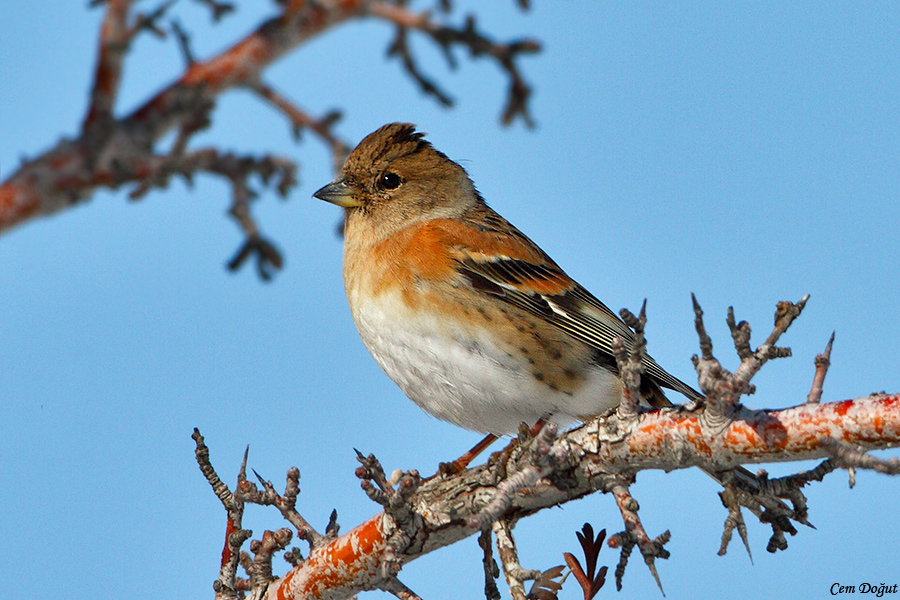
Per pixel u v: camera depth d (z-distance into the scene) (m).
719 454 8.51
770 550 9.33
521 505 9.68
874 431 7.82
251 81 4.82
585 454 9.20
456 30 5.16
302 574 10.04
